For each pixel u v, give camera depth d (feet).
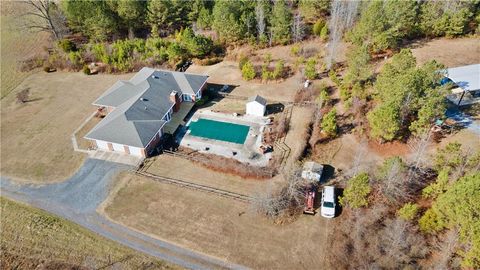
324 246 120.98
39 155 167.02
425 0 239.30
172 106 182.91
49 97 211.61
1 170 159.53
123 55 239.91
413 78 144.36
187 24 278.46
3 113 198.80
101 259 120.88
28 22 291.58
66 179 153.07
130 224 132.46
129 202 141.08
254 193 141.59
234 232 127.65
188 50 239.91
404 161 141.90
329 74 208.23
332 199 131.34
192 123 181.27
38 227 132.77
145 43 253.85
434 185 121.60
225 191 143.64
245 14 249.55
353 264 112.98
